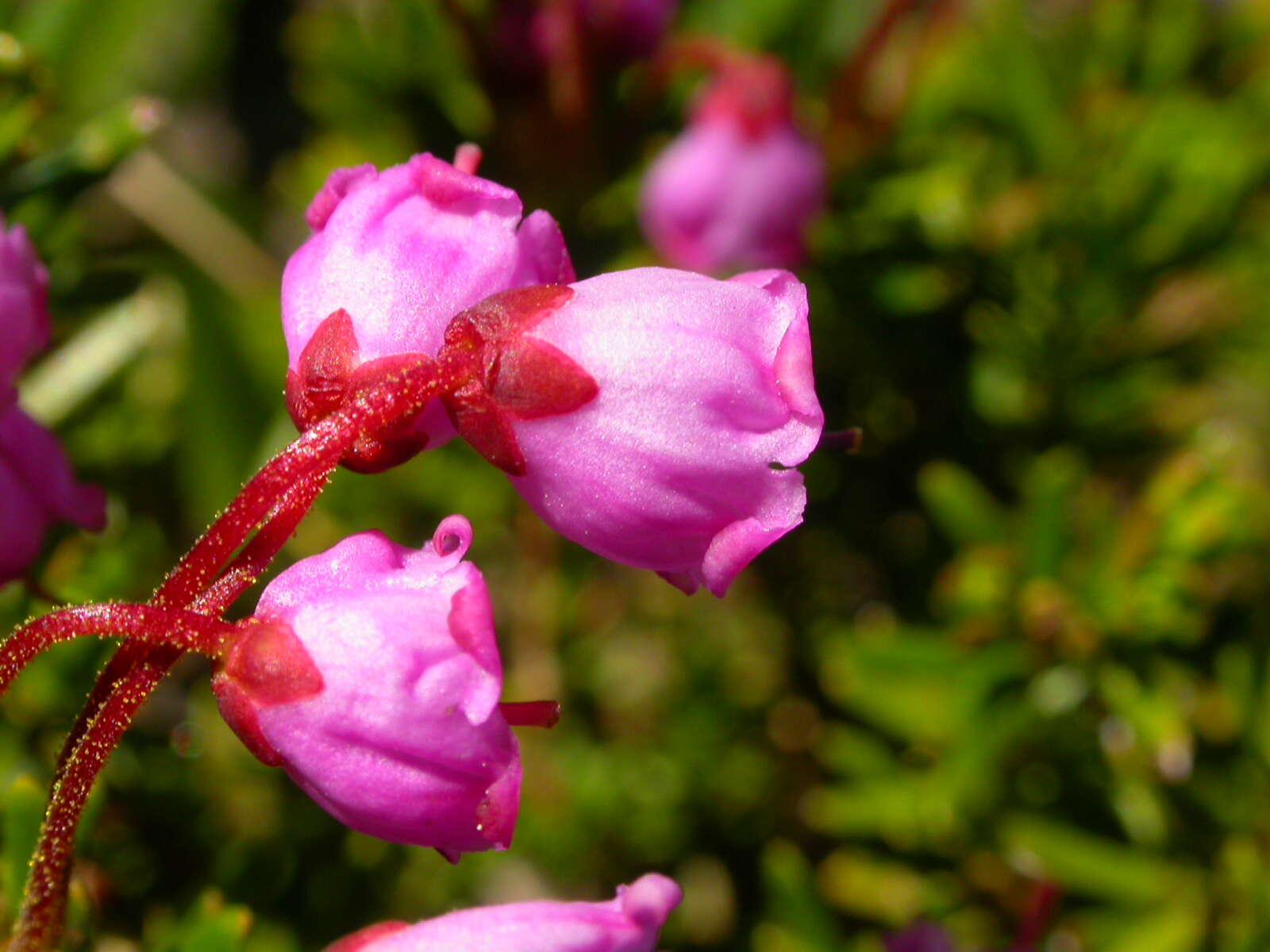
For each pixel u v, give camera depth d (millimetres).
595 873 85
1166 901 66
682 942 83
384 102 83
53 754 61
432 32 81
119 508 66
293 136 122
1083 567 68
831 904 76
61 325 68
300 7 123
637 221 84
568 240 84
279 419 74
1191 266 79
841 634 70
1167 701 65
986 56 78
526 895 84
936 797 65
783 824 85
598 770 84
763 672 88
